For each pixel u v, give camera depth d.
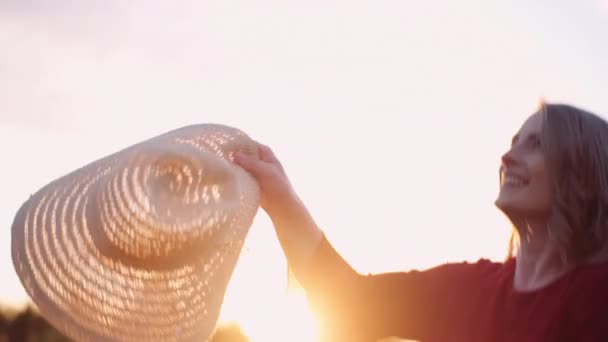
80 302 2.73
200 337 2.90
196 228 2.91
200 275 2.92
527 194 2.97
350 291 3.22
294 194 3.26
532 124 3.05
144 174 2.89
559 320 2.84
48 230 2.72
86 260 2.75
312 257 3.23
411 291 3.23
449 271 3.24
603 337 2.78
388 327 3.22
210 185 2.99
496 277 3.12
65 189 2.79
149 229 2.83
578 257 2.89
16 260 2.69
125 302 2.79
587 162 2.90
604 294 2.79
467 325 3.09
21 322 15.20
